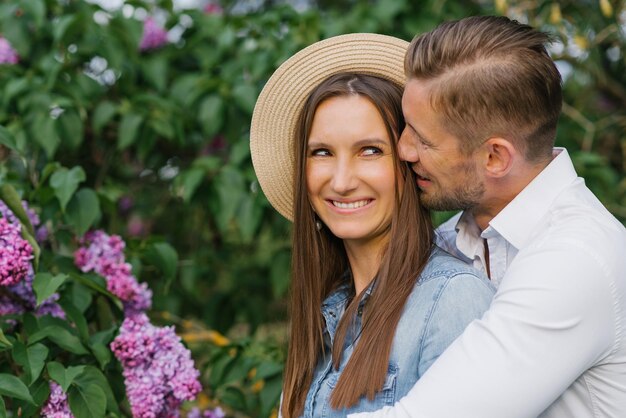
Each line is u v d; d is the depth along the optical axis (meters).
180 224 2.75
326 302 1.45
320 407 1.32
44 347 1.55
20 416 1.54
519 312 1.07
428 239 1.31
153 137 2.35
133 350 1.63
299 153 1.36
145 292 1.87
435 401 1.07
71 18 2.20
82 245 1.90
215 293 2.74
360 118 1.28
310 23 2.38
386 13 2.44
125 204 2.64
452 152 1.22
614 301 1.09
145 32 2.44
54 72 2.20
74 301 1.75
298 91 1.43
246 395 2.17
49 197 1.86
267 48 2.36
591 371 1.14
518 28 1.21
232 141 2.37
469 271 1.24
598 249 1.09
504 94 1.17
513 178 1.24
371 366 1.23
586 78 2.85
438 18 2.50
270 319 2.83
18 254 1.54
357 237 1.33
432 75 1.20
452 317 1.20
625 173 2.96
